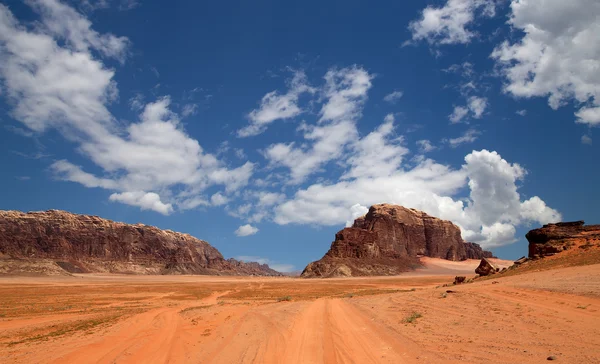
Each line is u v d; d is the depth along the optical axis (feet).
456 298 112.37
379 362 52.03
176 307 156.56
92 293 299.79
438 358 51.55
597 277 106.11
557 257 177.06
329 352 59.11
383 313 101.19
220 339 74.49
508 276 173.88
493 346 54.90
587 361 44.29
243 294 270.67
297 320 94.94
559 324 64.39
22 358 65.98
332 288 335.26
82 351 69.05
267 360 55.93
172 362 58.75
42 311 155.53
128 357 63.21
